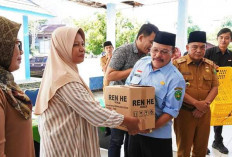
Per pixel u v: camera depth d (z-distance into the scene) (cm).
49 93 121
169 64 167
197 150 222
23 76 434
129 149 182
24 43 425
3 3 354
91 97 125
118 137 222
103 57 573
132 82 178
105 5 782
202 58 217
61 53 130
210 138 354
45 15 432
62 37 129
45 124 127
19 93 101
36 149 225
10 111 94
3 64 97
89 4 746
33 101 274
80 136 125
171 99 156
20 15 407
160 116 160
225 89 250
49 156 126
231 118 242
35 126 201
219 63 323
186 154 216
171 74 161
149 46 194
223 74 248
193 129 212
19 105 98
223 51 322
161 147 166
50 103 123
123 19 760
